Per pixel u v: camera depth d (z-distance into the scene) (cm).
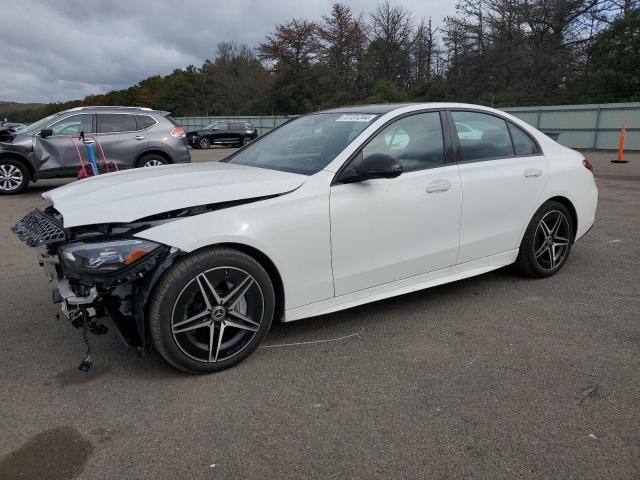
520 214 436
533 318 383
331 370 311
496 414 264
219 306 299
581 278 471
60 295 297
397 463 230
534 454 234
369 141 354
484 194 406
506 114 450
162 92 6969
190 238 284
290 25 4959
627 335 351
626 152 2017
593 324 370
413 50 5103
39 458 235
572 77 3362
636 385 289
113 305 290
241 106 6022
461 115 414
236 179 328
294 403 277
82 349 342
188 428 256
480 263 421
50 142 1025
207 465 230
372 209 346
